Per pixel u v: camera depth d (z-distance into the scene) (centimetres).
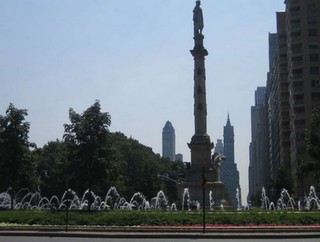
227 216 4869
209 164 8731
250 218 4794
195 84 9012
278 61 16862
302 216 4841
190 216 4944
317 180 8881
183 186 8644
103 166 6606
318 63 13688
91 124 6706
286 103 16425
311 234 3847
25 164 7325
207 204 8381
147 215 4969
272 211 5859
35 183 7562
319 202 10019
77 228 4469
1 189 7506
